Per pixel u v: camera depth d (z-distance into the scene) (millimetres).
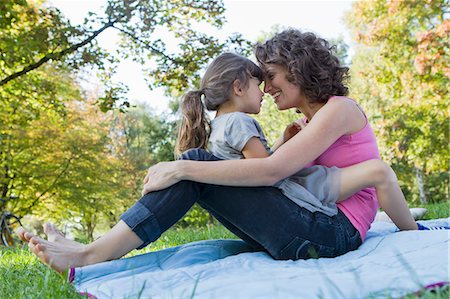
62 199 13969
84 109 16672
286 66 2305
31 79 9805
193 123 2326
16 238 7359
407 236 2070
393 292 1325
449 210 5156
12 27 8734
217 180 1971
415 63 11406
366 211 2201
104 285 1713
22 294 1688
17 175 13094
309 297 1327
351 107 2188
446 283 1358
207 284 1549
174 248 2289
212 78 2357
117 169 16250
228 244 2342
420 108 13281
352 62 19656
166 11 9516
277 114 17266
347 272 1579
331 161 2244
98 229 24578
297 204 2070
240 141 2150
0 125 11719
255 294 1384
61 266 1977
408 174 21031
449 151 14758
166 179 1975
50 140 13445
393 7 12000
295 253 2023
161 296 1516
